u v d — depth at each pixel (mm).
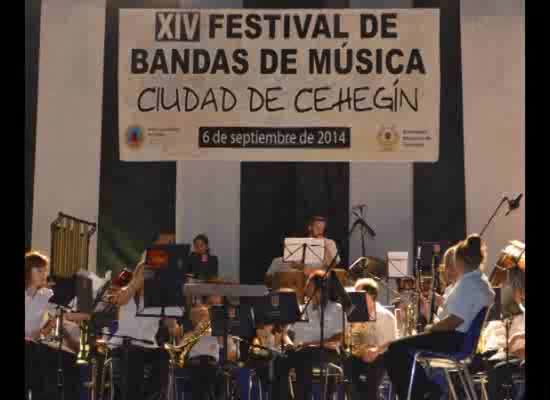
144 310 11055
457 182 15203
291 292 10211
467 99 14602
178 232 15219
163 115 13836
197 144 13797
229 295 10039
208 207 15281
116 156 15477
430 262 12195
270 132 13766
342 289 10133
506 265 10469
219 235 15250
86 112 14812
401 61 13758
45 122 14742
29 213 14930
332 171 15492
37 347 10375
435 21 13734
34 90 15094
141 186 15453
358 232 15086
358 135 13719
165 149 13781
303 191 15570
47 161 14734
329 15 13812
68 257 14547
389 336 11273
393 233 15102
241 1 15289
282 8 14148
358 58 13758
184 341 11234
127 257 15227
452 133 15258
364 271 12828
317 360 10898
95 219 14758
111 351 11156
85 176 14758
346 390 10578
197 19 13891
